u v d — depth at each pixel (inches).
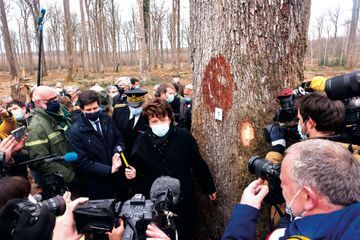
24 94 277.4
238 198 87.7
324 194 37.1
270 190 58.1
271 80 83.9
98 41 1175.6
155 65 1371.8
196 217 98.9
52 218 44.4
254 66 83.5
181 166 93.7
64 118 123.0
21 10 1241.4
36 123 109.0
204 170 92.6
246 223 49.0
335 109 60.2
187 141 93.9
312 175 37.7
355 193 36.9
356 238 31.9
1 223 43.4
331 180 36.9
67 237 46.6
